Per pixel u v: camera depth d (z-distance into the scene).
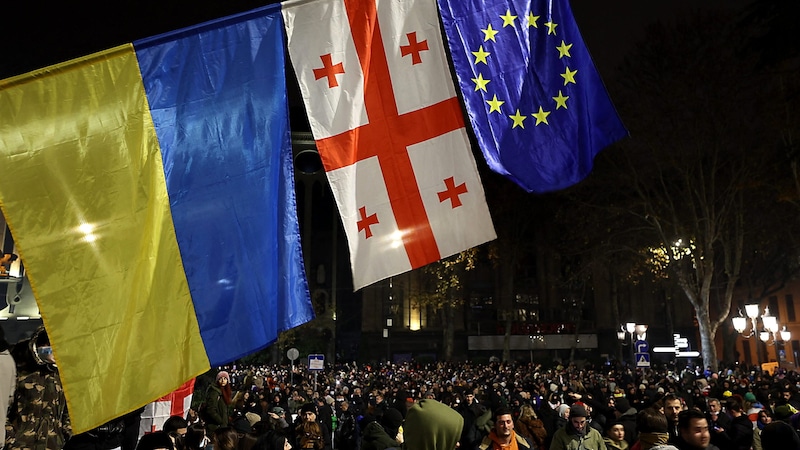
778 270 51.62
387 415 8.23
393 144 5.46
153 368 4.23
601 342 77.81
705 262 33.09
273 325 4.60
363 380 38.66
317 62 5.33
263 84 4.93
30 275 4.07
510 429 7.12
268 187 4.79
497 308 80.06
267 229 4.72
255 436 7.79
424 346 79.12
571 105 6.07
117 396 4.09
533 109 5.98
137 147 4.49
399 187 5.43
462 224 5.50
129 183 4.42
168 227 4.48
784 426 4.54
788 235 41.78
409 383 28.39
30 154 4.21
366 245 5.27
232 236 4.62
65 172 4.27
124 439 5.59
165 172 4.55
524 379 32.62
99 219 4.29
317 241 90.69
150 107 4.58
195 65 4.78
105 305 4.19
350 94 5.42
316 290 84.06
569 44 6.16
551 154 5.92
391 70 5.56
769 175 30.78
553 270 80.50
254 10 5.04
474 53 5.88
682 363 68.12
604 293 78.75
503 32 6.01
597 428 9.76
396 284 80.31
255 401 16.39
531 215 61.97
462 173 5.60
